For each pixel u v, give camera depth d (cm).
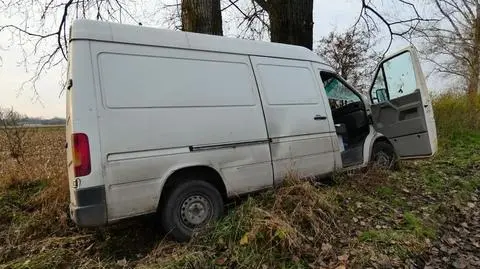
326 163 514
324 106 528
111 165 345
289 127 477
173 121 384
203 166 402
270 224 352
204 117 405
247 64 456
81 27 355
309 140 496
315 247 357
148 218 411
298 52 525
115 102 355
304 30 778
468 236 403
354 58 1345
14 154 677
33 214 462
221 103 421
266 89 466
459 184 565
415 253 358
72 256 365
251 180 435
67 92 371
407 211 451
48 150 714
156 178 369
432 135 571
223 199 427
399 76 597
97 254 369
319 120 515
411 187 543
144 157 363
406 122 589
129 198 353
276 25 778
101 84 351
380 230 396
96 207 336
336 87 586
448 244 383
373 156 598
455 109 1098
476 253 363
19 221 455
